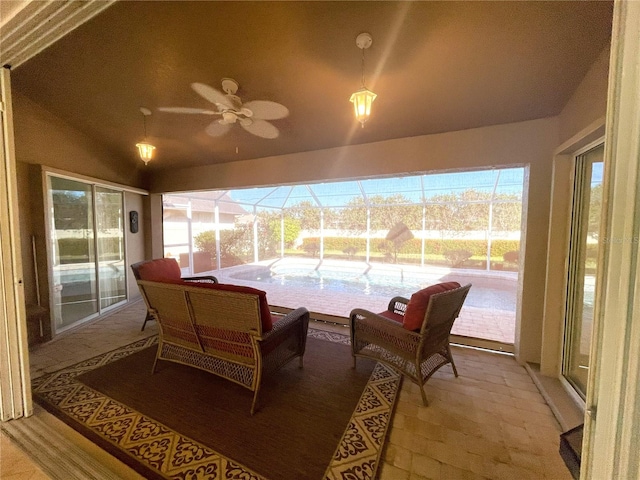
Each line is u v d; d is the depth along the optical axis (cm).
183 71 238
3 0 114
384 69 219
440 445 161
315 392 213
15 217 168
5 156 161
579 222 217
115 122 334
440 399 205
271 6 175
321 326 366
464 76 216
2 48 131
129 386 219
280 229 1063
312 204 901
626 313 54
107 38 210
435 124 276
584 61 186
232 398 204
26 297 299
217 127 333
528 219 254
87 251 375
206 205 836
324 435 168
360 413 188
